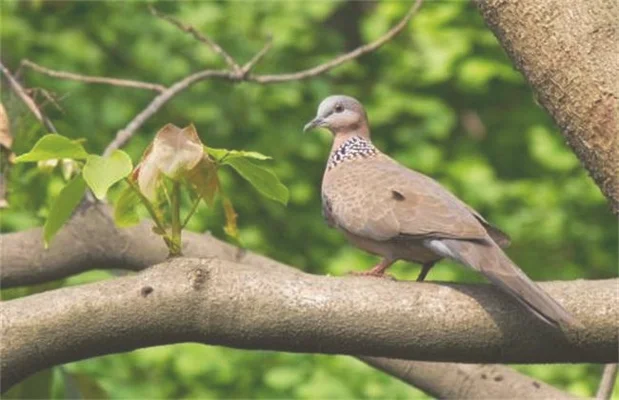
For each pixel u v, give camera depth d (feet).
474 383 28.76
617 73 19.33
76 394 32.63
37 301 19.79
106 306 19.58
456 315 19.57
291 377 64.75
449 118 74.69
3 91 32.81
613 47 19.39
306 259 73.56
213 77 34.17
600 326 19.63
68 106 68.44
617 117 19.34
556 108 19.80
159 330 19.67
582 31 19.48
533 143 73.56
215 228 69.31
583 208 75.20
